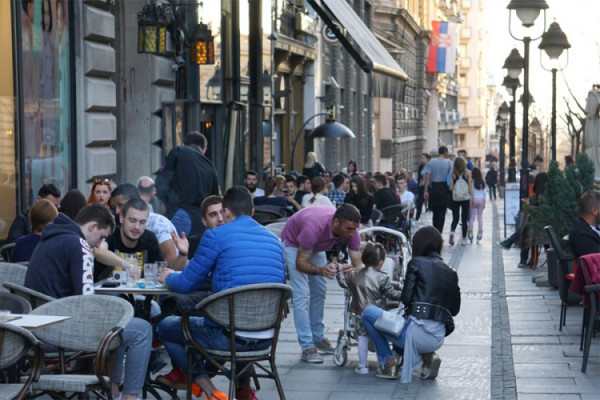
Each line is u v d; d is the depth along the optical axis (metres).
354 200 18.86
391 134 52.16
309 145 31.80
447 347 11.02
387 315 9.43
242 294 7.66
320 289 10.73
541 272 17.80
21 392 6.23
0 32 11.75
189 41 16.56
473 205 23.58
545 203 15.05
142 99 15.85
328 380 9.57
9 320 6.44
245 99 21.28
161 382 8.39
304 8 29.47
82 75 13.77
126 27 15.72
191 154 12.49
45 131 12.84
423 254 9.55
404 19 52.59
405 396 8.91
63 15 13.36
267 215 16.45
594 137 22.33
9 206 11.95
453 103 96.31
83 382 6.54
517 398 8.72
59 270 7.64
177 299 7.96
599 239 11.04
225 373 7.76
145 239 9.31
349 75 38.59
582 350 10.60
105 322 6.89
